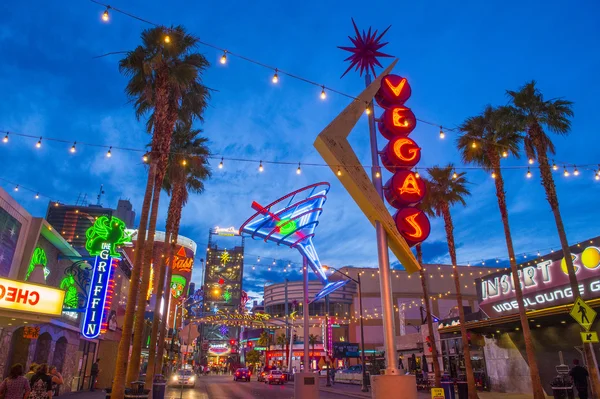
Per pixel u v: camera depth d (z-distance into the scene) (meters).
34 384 11.14
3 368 18.80
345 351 75.81
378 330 82.81
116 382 13.34
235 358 126.62
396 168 12.38
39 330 20.14
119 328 34.16
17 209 19.33
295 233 28.88
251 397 28.48
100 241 24.86
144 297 17.17
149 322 48.09
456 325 32.69
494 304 30.00
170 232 25.67
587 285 22.73
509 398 24.28
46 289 15.77
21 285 15.06
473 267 87.81
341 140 11.59
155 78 18.28
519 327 27.25
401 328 75.81
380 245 11.19
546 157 21.34
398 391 9.59
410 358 44.31
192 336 21.48
